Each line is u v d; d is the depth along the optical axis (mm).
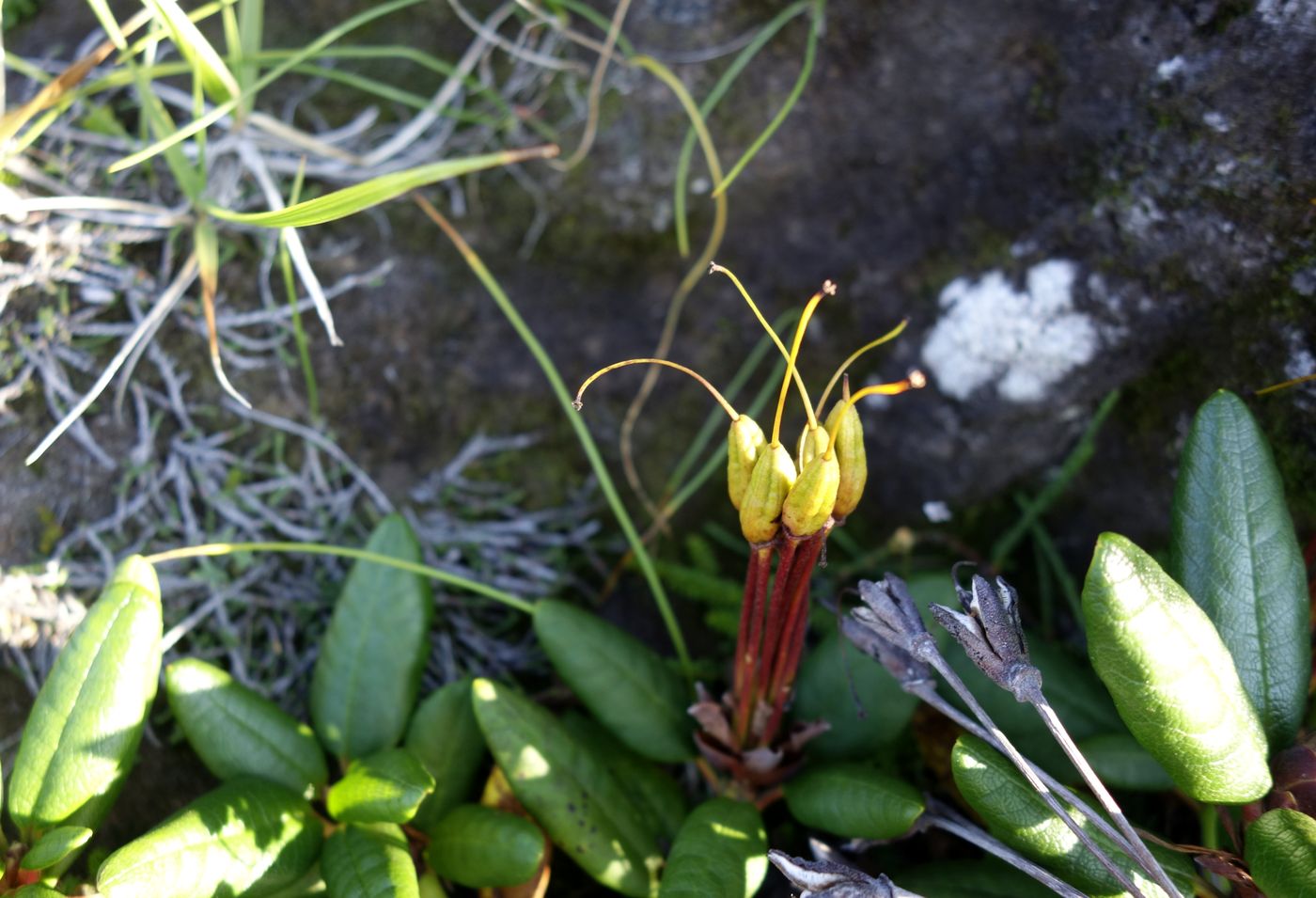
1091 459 245
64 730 195
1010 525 254
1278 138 213
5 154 228
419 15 264
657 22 259
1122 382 237
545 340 260
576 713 239
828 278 255
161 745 231
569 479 262
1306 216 212
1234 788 183
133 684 197
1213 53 219
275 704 219
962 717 197
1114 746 214
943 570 254
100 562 235
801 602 201
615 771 231
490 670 253
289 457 251
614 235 259
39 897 187
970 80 242
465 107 262
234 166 252
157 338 245
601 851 209
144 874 185
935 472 254
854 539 259
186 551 226
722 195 253
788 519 176
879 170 250
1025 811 188
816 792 211
